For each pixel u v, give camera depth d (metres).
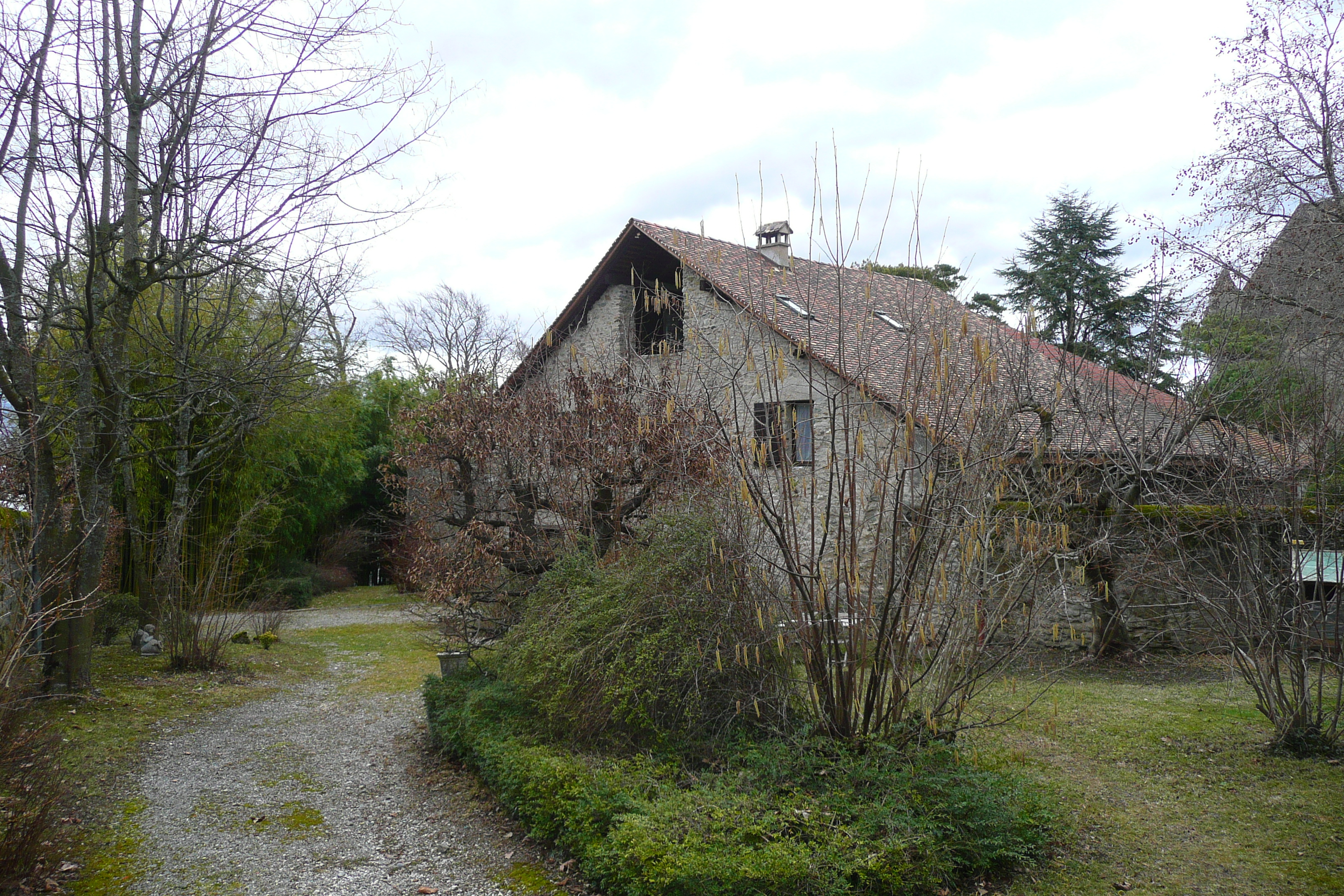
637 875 4.38
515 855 5.50
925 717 5.30
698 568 5.94
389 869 5.38
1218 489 7.29
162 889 5.11
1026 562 5.56
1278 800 5.77
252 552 23.20
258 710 10.32
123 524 15.44
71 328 9.27
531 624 6.95
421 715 10.01
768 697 5.68
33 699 6.42
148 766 7.71
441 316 33.09
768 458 5.58
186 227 10.34
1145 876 4.75
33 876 5.12
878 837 4.51
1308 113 13.36
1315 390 8.29
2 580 6.43
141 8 9.41
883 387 6.10
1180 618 10.78
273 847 5.79
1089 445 9.85
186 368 10.33
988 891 4.58
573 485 8.49
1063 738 7.33
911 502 5.49
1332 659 6.79
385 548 28.33
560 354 12.91
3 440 8.45
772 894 4.10
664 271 17.11
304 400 11.61
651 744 5.78
